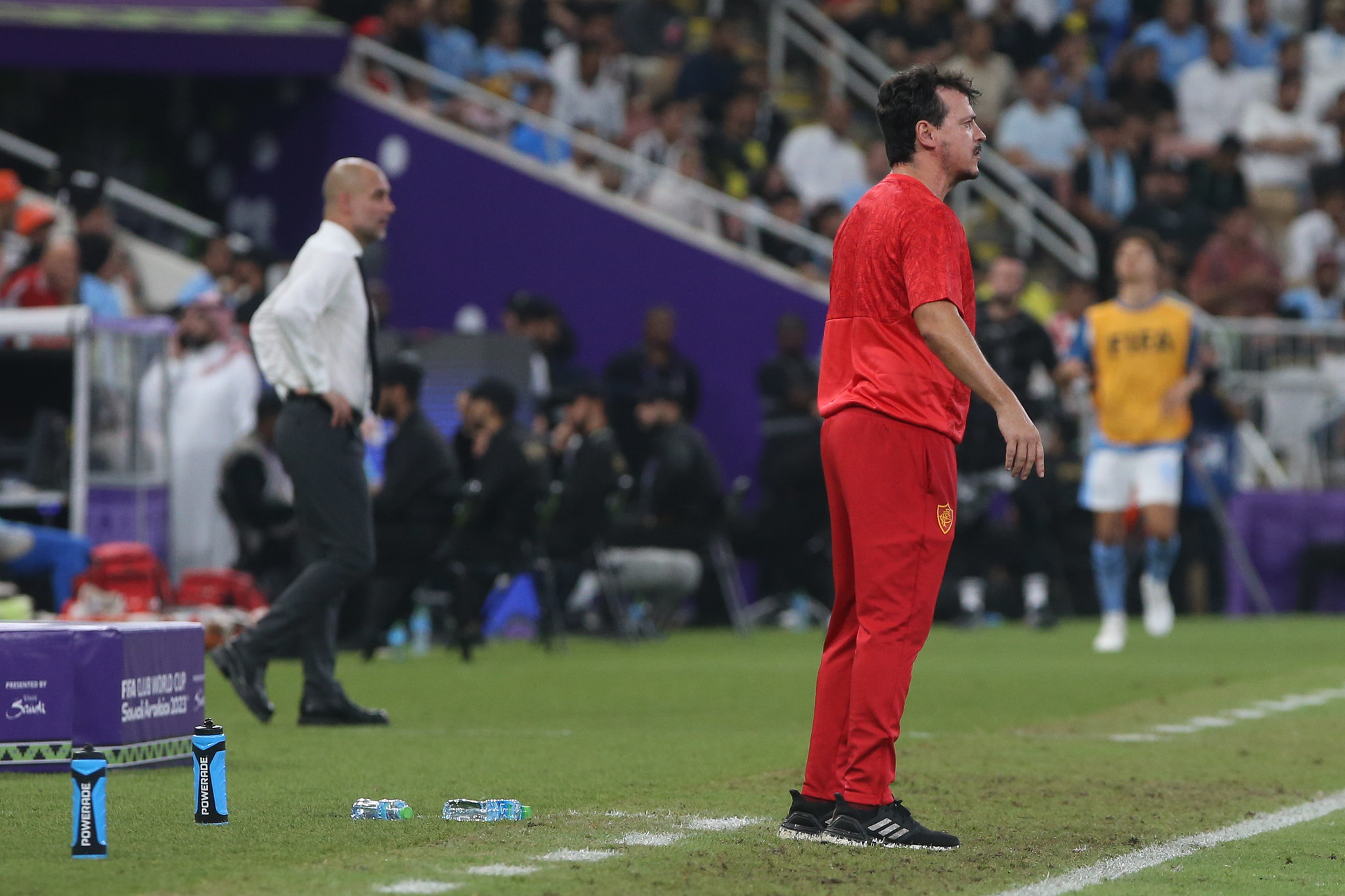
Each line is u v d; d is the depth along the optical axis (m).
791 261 63.12
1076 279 61.72
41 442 43.47
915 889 14.95
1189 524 58.84
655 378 55.75
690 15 75.50
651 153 64.88
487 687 34.38
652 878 15.22
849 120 72.62
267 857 16.09
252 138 62.38
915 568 17.09
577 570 48.06
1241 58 82.44
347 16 65.94
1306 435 61.75
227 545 47.38
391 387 40.53
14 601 37.06
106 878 15.00
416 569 40.56
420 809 18.97
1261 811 19.77
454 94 64.69
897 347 17.16
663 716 29.19
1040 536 54.12
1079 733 27.09
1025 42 76.81
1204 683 35.22
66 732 20.80
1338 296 70.38
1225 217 74.12
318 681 27.30
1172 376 44.38
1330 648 44.66
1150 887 15.30
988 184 71.25
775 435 54.25
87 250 48.59
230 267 51.41
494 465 41.69
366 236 27.19
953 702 31.59
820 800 17.66
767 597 56.00
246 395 47.84
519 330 55.84
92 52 58.31
